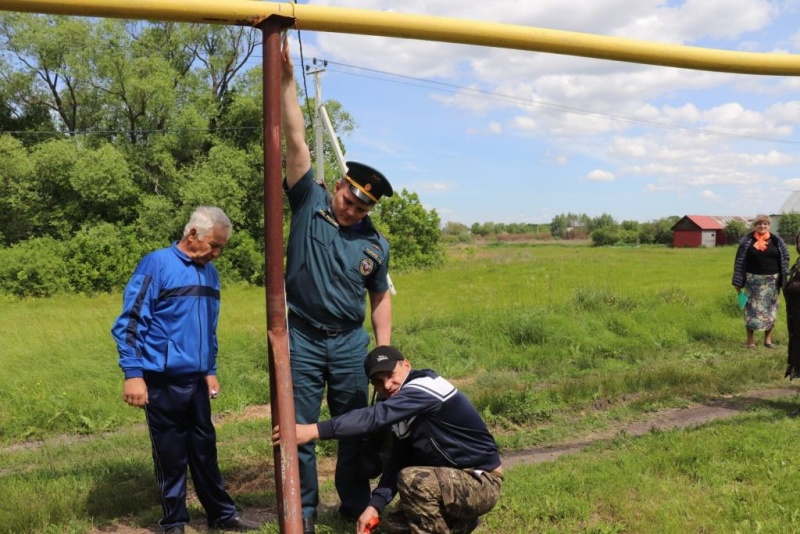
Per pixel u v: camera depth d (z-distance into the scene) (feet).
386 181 12.39
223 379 27.63
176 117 114.73
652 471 16.19
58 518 14.26
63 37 111.96
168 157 111.96
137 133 121.08
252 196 111.75
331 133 61.36
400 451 12.04
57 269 89.51
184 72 128.77
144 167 115.14
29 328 39.06
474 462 11.60
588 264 116.47
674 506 13.87
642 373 27.35
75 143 111.86
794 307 23.98
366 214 13.19
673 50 11.44
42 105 122.31
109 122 121.80
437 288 67.82
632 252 182.09
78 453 20.29
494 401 23.20
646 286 61.16
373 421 10.95
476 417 11.68
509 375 29.17
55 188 106.52
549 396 25.13
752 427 19.33
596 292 44.68
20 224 104.22
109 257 93.86
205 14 8.91
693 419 22.49
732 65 11.93
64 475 17.01
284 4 9.10
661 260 132.67
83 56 113.70
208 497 13.78
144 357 12.92
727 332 37.45
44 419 23.90
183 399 13.15
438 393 11.30
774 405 23.27
